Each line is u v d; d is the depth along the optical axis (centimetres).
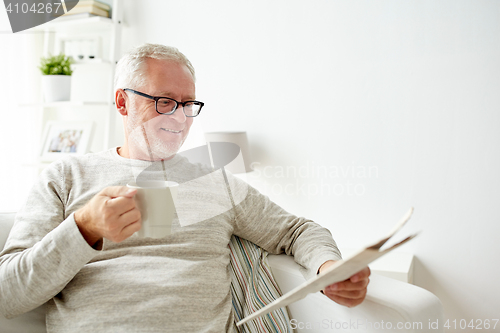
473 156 174
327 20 203
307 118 211
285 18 214
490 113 170
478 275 175
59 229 75
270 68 220
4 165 256
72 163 103
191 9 241
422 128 183
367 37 194
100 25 247
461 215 177
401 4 185
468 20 172
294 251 106
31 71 271
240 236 116
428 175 183
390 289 87
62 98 251
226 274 104
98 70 266
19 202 262
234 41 229
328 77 204
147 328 80
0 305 79
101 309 82
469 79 173
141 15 258
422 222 185
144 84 101
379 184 194
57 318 84
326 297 94
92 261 92
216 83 237
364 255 53
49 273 75
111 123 245
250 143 227
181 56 107
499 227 170
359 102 197
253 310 102
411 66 184
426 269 185
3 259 82
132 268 88
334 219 206
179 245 96
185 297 88
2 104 255
